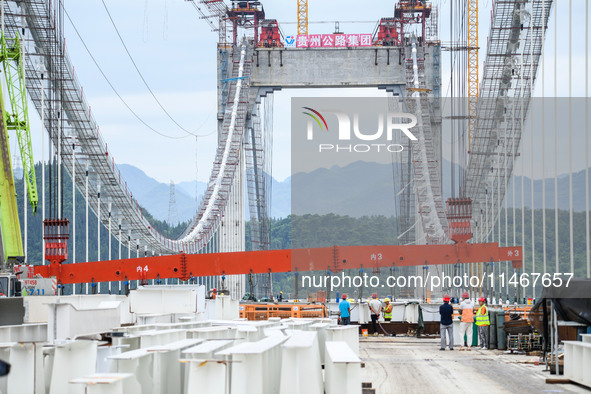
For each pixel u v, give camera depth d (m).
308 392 23.38
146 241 171.62
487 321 51.06
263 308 66.88
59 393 24.61
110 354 26.77
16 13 125.62
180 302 44.84
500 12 146.25
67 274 84.94
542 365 40.06
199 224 185.88
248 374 21.20
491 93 151.00
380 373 36.44
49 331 26.53
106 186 158.38
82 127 147.00
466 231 81.56
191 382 20.36
